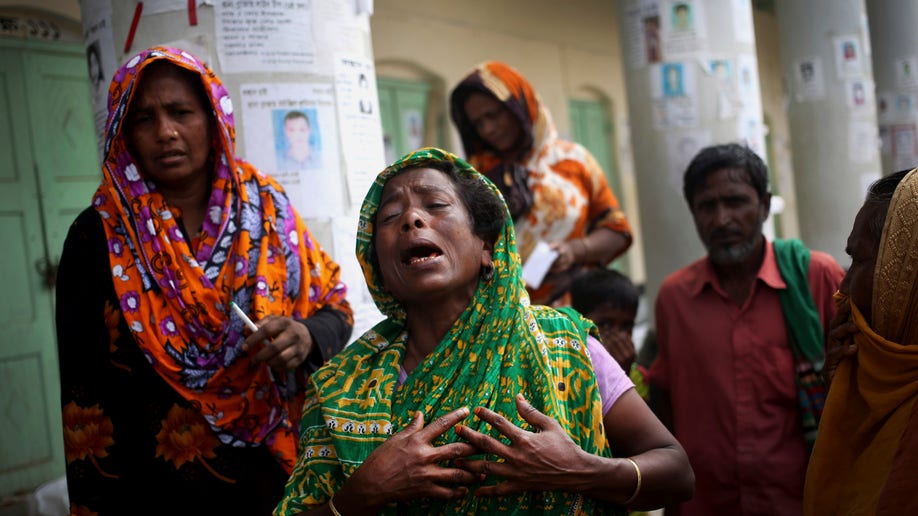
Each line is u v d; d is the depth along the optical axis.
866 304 1.77
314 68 2.82
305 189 2.79
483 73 4.03
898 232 1.65
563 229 4.04
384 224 1.75
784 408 2.80
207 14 2.70
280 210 2.43
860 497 1.72
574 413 1.66
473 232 1.75
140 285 2.21
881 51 9.42
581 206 4.07
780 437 2.78
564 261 3.87
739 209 2.86
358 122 2.95
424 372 1.67
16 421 4.77
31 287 4.89
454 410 1.58
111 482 2.20
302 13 2.80
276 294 2.34
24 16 4.90
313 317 2.37
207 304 2.25
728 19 4.86
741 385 2.83
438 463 1.57
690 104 4.86
